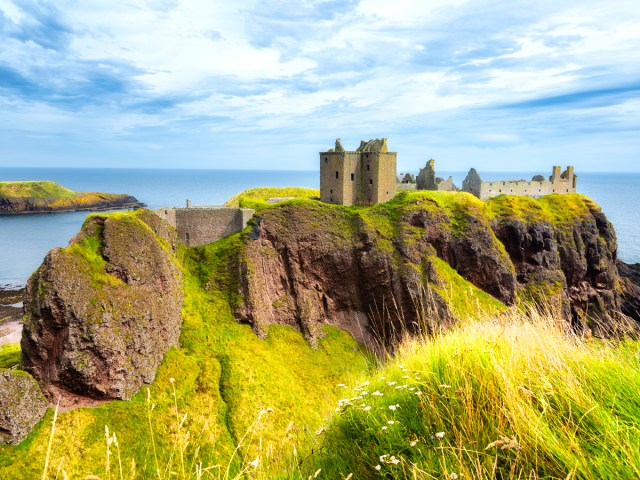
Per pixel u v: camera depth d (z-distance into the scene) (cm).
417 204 8688
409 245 8156
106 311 4981
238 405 5472
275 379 6181
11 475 3844
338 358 7438
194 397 5409
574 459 650
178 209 7619
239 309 6988
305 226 8088
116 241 5569
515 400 787
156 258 6069
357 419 988
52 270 4800
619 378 823
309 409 5938
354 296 8212
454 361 995
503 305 7969
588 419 745
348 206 8819
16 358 5506
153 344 5531
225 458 4769
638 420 703
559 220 10362
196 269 7406
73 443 4272
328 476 874
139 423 4719
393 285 7975
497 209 9862
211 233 7788
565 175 11712
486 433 784
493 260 8706
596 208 11012
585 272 10244
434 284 7794
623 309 10862
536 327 1134
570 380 825
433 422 873
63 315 4716
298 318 7694
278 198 9900
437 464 764
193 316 6625
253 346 6650
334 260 8094
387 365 1418
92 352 4794
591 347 1030
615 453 647
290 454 972
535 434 708
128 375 5025
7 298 11644
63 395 4659
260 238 7762
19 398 4181
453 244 8712
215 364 5966
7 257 16250
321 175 9369
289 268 7881
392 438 864
